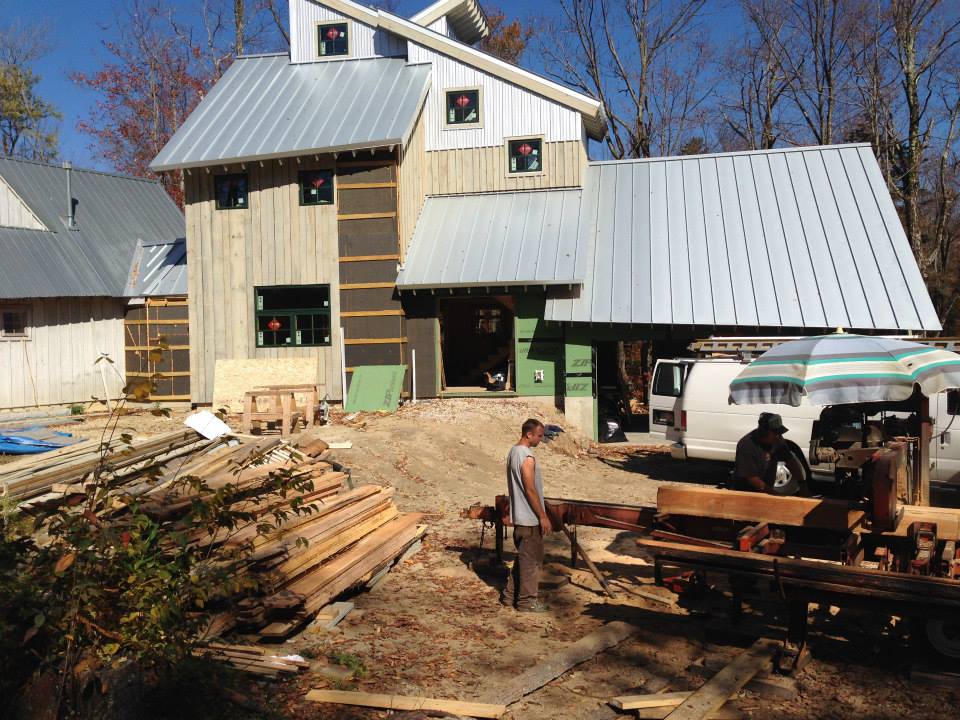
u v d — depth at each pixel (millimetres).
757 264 19328
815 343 8188
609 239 20781
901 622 7398
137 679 4922
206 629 6328
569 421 19641
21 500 8508
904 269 18422
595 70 33531
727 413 14625
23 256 20672
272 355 20297
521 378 20141
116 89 38844
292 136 20078
